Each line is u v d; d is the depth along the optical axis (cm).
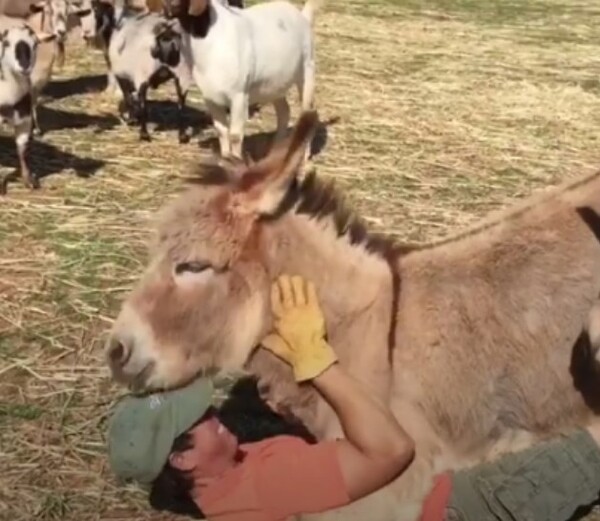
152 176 520
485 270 233
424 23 1001
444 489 229
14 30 498
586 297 236
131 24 597
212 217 213
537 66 827
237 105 536
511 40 939
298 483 198
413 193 503
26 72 487
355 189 504
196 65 534
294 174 213
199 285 214
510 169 552
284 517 200
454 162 558
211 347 218
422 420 226
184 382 219
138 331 216
